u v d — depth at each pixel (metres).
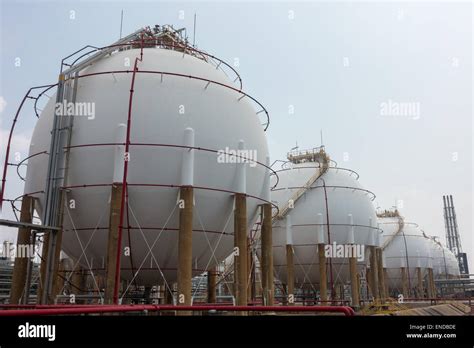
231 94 19.62
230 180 18.09
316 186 35.72
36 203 19.30
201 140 17.41
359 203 36.75
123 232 16.62
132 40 21.55
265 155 21.19
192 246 17.97
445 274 81.81
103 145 16.62
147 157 16.47
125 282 19.45
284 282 38.53
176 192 16.56
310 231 34.41
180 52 20.80
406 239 62.56
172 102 17.42
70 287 23.25
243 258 17.83
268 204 21.56
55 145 17.53
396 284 61.25
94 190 16.59
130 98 16.81
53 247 16.80
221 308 10.94
